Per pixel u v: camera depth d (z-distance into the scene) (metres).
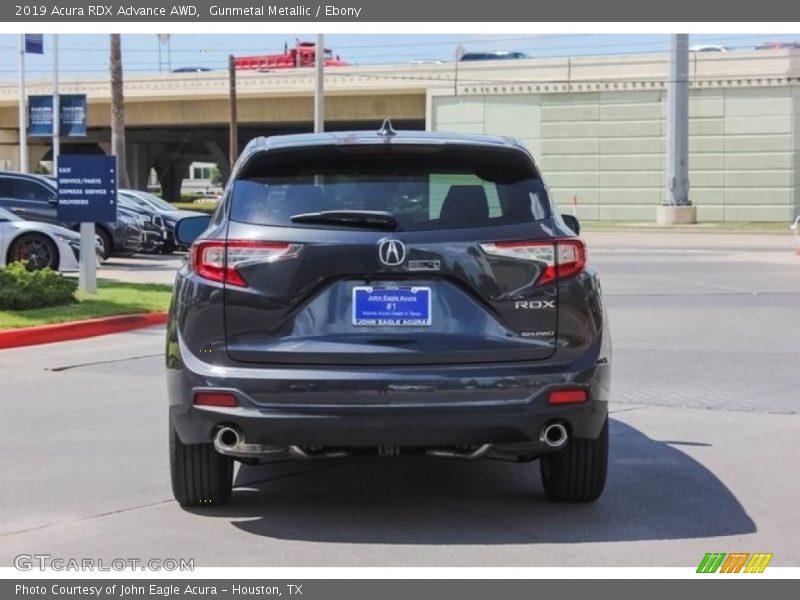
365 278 4.87
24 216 20.91
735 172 48.88
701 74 49.09
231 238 4.95
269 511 5.55
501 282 4.90
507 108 52.69
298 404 4.77
